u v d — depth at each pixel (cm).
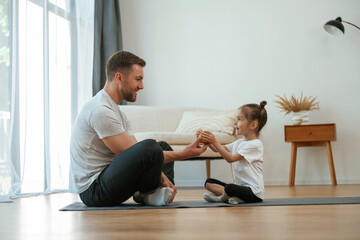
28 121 332
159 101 502
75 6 402
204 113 440
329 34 476
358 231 120
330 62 476
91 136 215
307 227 130
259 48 489
